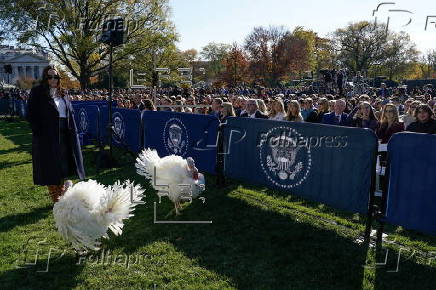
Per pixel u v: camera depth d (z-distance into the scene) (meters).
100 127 12.55
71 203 4.12
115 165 9.29
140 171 5.72
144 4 36.97
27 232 5.17
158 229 5.28
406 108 10.48
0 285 3.88
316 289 3.76
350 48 51.22
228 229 5.25
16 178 8.08
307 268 4.17
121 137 11.23
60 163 5.77
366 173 4.75
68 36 33.22
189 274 4.06
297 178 5.73
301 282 3.89
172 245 4.78
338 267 4.18
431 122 5.80
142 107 12.36
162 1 37.62
